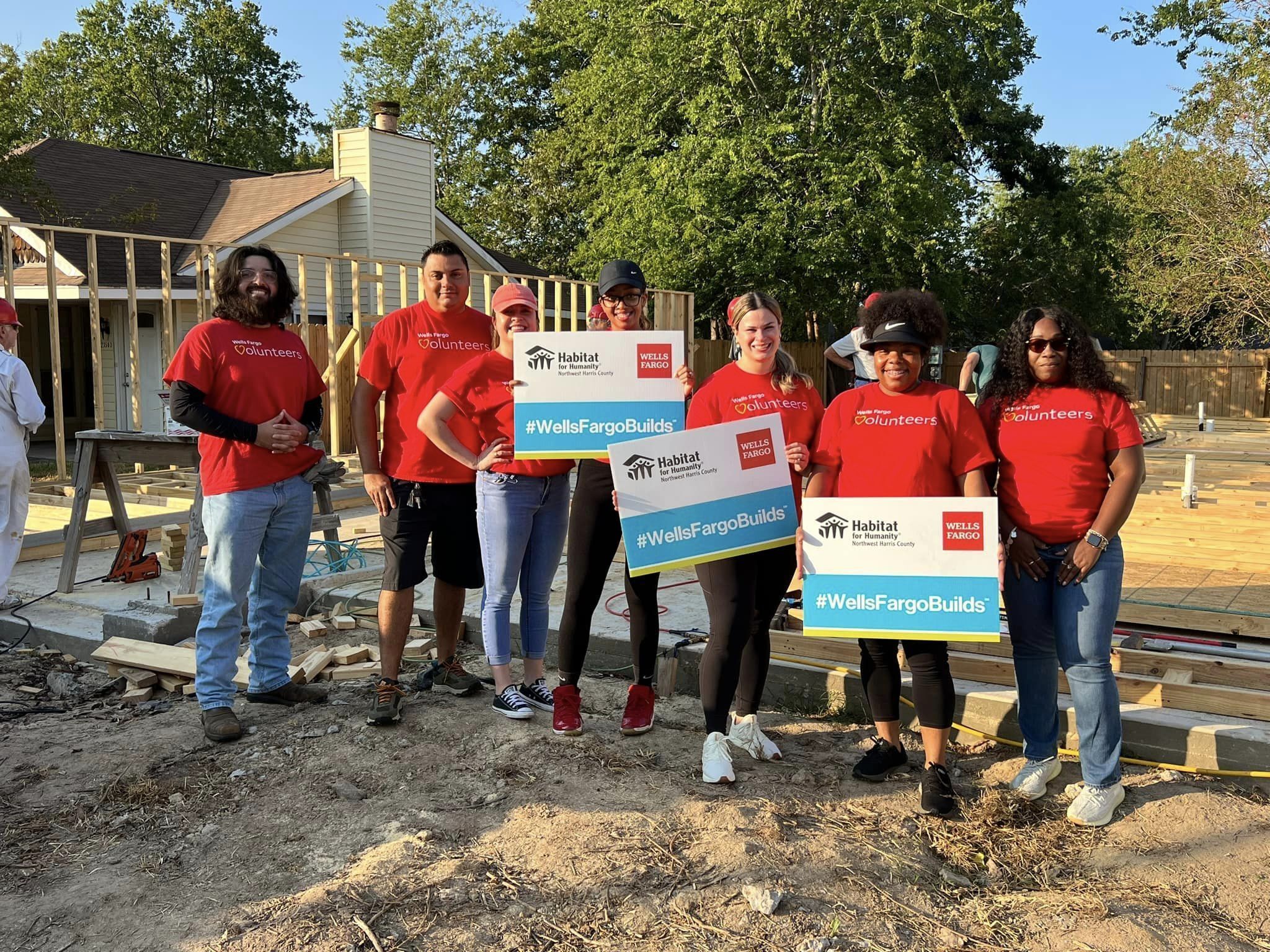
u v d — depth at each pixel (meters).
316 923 2.87
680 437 3.77
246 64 38.84
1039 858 3.31
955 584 3.52
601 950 2.77
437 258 4.39
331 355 11.53
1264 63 19.47
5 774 3.98
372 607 6.09
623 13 22.88
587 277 23.47
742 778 3.85
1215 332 23.67
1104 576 3.46
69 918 2.96
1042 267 26.98
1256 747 3.80
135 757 4.11
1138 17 20.78
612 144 24.14
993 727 4.28
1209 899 3.06
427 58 37.34
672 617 5.65
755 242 20.52
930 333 3.56
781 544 3.83
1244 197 20.70
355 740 4.21
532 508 4.28
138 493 8.84
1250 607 5.14
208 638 4.34
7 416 5.89
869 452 3.64
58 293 15.05
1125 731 4.08
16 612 5.93
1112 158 37.84
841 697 4.64
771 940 2.82
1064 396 3.49
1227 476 9.79
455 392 4.19
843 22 20.77
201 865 3.27
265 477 4.35
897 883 3.12
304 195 17.78
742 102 21.23
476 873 3.13
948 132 24.61
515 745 4.11
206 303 9.87
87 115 36.78
